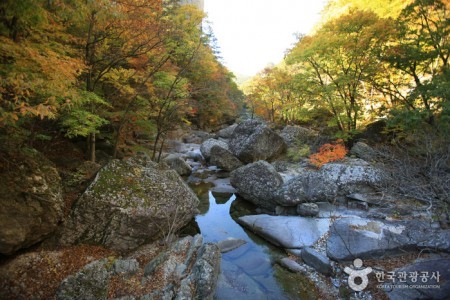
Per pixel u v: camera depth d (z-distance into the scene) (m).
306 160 15.59
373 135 16.84
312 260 6.58
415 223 6.99
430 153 7.72
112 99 10.57
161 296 4.94
